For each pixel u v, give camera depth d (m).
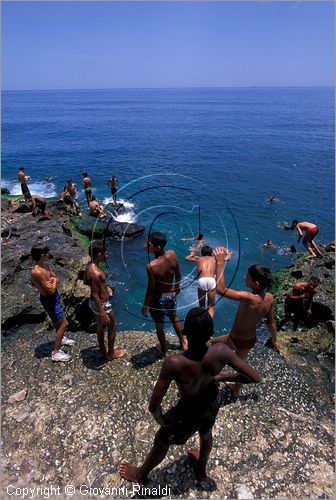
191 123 69.81
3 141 46.84
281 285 11.39
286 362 5.58
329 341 7.88
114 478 3.67
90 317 9.59
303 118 80.38
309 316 9.20
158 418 2.91
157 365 5.10
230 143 44.03
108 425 4.22
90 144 44.00
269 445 4.02
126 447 3.98
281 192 23.16
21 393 4.67
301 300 9.07
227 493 3.54
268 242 14.93
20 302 7.63
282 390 4.80
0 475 3.70
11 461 3.85
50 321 7.26
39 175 28.62
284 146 41.62
